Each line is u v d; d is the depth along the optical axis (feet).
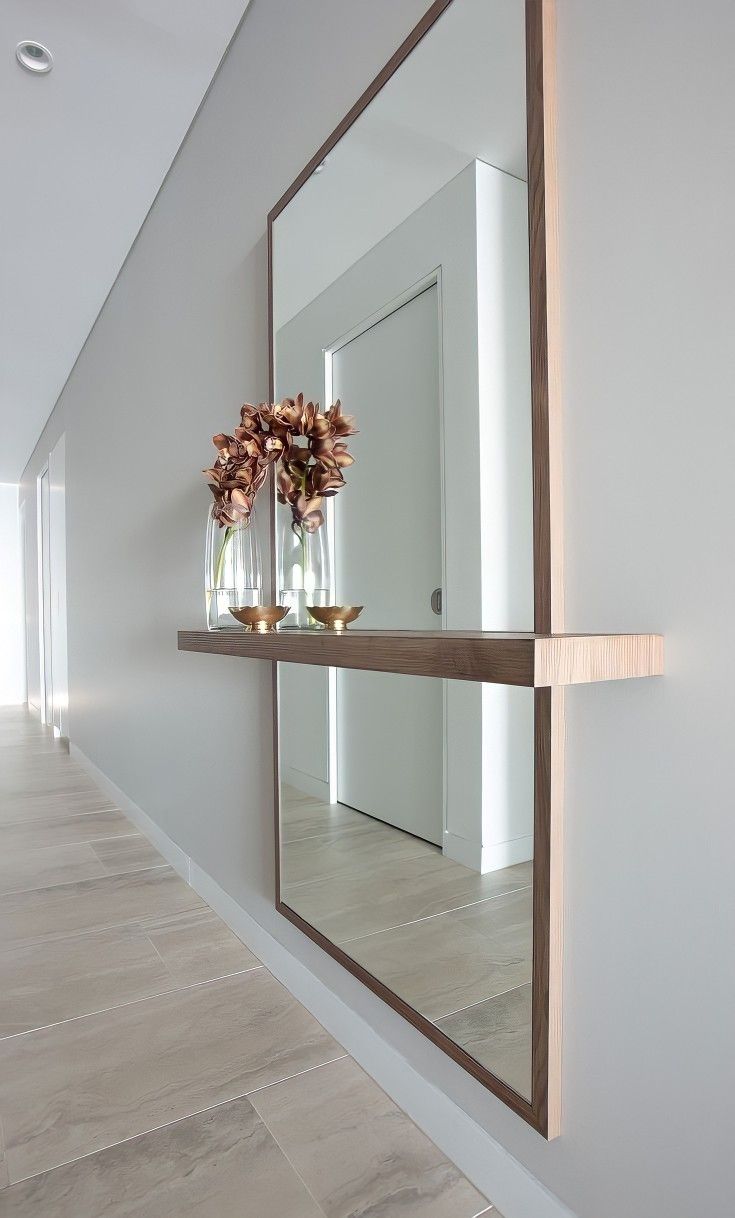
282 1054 4.93
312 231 4.99
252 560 5.36
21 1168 3.93
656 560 2.82
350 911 4.73
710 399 2.62
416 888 4.08
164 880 8.18
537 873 3.25
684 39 2.65
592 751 3.09
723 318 2.57
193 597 7.73
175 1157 4.02
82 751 14.70
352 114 4.48
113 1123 4.28
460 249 3.65
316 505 4.83
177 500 8.14
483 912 3.59
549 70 3.16
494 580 3.47
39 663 23.11
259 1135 4.18
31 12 5.94
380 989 4.40
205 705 7.37
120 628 10.92
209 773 7.30
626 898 2.96
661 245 2.76
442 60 3.74
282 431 4.88
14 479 27.66
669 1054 2.80
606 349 2.99
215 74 6.78
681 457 2.72
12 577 28.50
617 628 2.97
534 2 3.17
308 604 4.89
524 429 3.29
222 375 6.81
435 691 3.96
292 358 5.28
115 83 6.80
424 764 4.06
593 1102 3.12
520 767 3.35
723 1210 2.62
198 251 7.36
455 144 3.66
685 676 2.73
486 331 3.50
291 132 5.45
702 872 2.68
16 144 7.66
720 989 2.63
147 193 8.64
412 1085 4.28
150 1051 4.97
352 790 4.70
